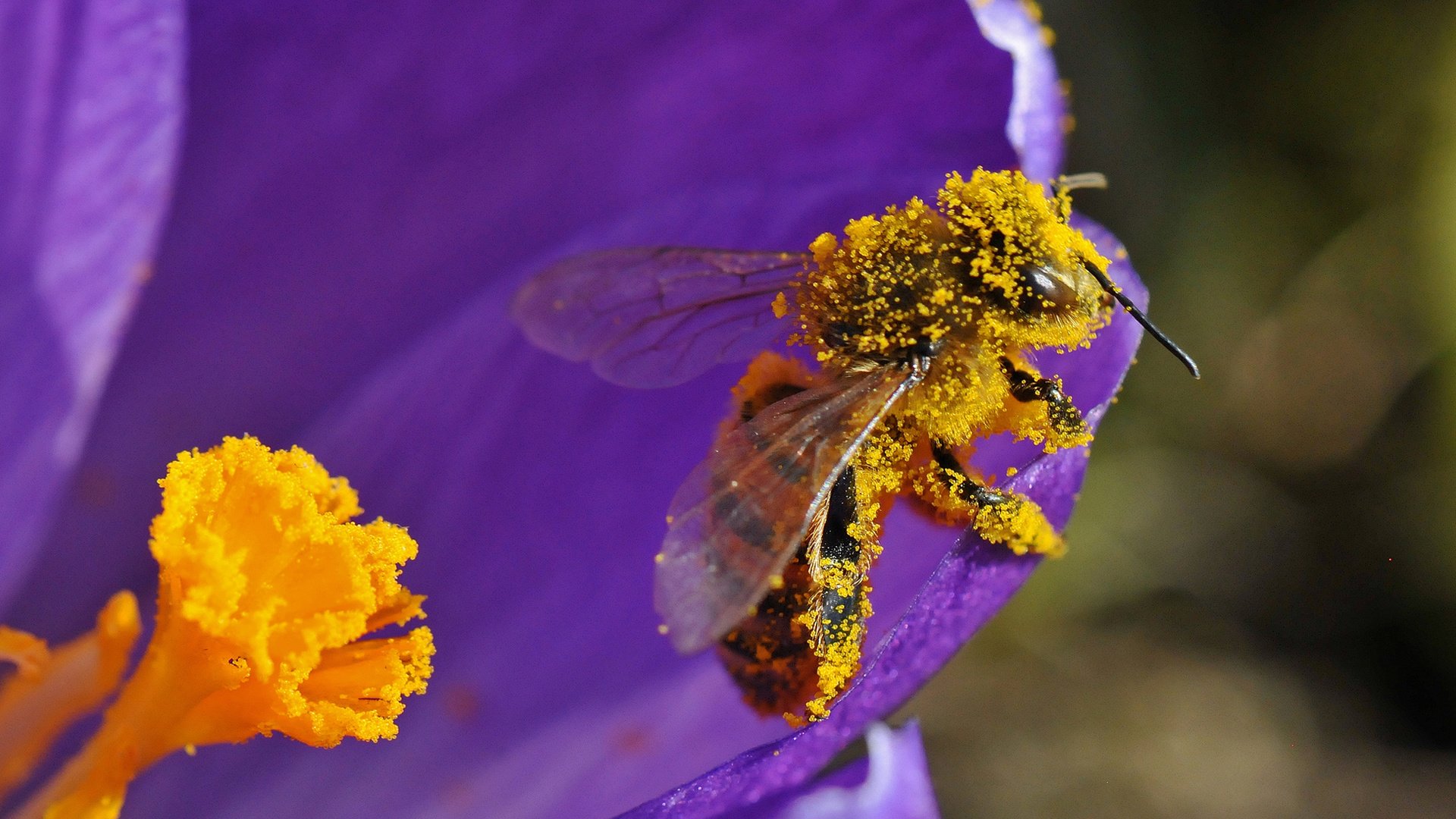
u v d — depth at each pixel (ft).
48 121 0.35
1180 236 0.55
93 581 0.37
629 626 0.37
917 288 0.34
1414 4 0.54
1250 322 0.56
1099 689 0.53
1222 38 0.55
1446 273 0.55
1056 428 0.34
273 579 0.33
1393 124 0.55
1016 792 0.52
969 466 0.35
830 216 0.37
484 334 0.38
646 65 0.37
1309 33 0.54
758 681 0.34
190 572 0.33
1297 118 0.55
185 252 0.37
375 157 0.38
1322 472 0.56
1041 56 0.36
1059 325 0.34
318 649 0.33
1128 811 0.52
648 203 0.38
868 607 0.34
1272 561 0.55
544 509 0.38
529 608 0.37
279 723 0.33
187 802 0.37
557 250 0.38
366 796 0.37
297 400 0.38
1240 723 0.53
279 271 0.38
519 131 0.38
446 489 0.38
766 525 0.33
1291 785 0.52
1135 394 0.55
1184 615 0.55
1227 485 0.55
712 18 0.37
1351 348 0.55
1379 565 0.55
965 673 0.54
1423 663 0.54
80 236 0.36
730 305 0.36
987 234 0.34
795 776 0.33
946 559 0.33
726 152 0.38
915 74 0.36
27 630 0.37
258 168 0.37
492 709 0.37
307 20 0.37
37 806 0.34
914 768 0.34
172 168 0.36
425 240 0.38
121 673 0.34
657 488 0.38
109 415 0.37
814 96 0.37
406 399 0.38
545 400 0.38
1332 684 0.54
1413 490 0.55
